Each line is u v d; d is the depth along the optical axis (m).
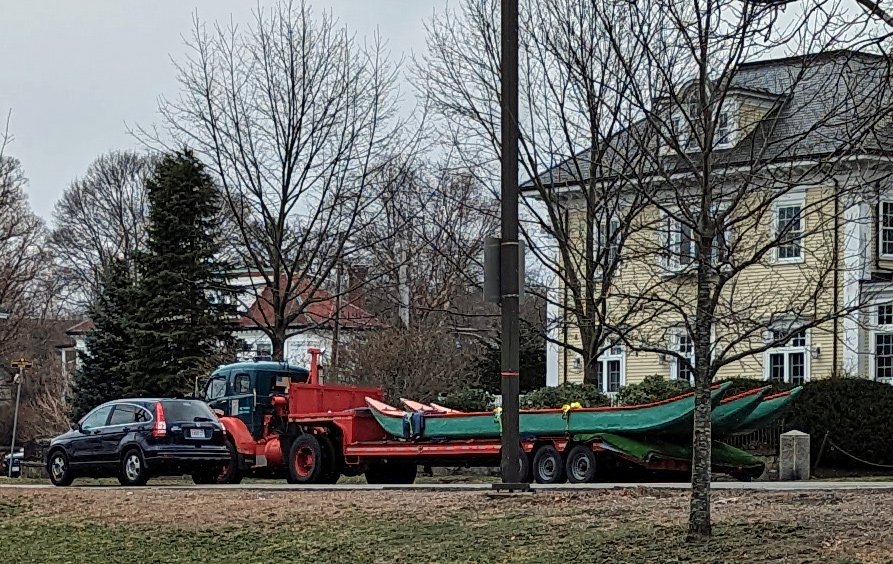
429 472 27.88
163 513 17.16
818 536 11.91
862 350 32.34
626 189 25.83
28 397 67.31
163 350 39.34
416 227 46.56
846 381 28.59
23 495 19.69
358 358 34.53
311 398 24.42
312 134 34.88
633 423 20.42
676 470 21.02
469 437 22.00
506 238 16.47
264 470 25.86
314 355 25.64
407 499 16.80
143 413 23.47
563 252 26.94
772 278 27.50
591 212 26.03
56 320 75.69
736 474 21.80
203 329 39.50
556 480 21.09
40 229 69.62
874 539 11.59
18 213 51.62
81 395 46.22
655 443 20.75
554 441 21.23
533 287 34.59
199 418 23.94
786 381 33.59
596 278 27.59
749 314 20.62
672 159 21.62
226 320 40.56
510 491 16.67
